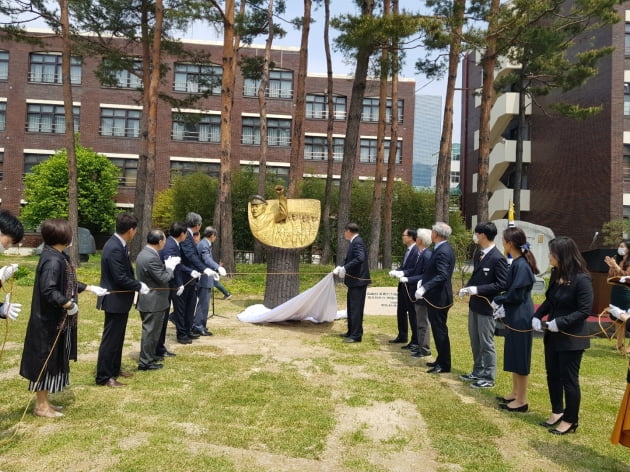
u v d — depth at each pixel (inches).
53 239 169.5
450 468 143.6
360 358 266.4
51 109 1202.0
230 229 608.4
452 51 608.1
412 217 977.5
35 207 1044.5
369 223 970.1
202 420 171.9
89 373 224.4
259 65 825.5
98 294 193.8
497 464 146.6
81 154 1067.9
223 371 232.7
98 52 778.2
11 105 1190.3
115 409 179.3
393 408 190.9
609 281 189.8
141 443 151.5
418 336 277.4
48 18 676.1
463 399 204.7
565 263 170.6
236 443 154.7
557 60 751.1
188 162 1221.7
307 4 704.4
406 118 1295.5
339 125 1282.0
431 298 244.1
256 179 991.0
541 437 167.8
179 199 976.9
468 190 1349.7
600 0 553.3
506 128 1233.4
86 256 964.6
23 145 1192.2
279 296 374.3
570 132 1021.2
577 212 997.2
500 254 221.8
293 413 181.2
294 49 1252.5
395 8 673.0
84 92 1201.4
